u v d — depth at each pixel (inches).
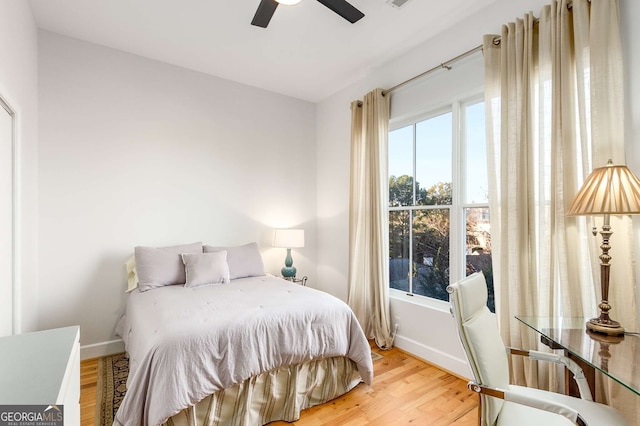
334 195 158.1
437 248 113.6
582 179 69.4
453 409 82.1
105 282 114.3
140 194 122.2
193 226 134.1
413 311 116.0
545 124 76.4
